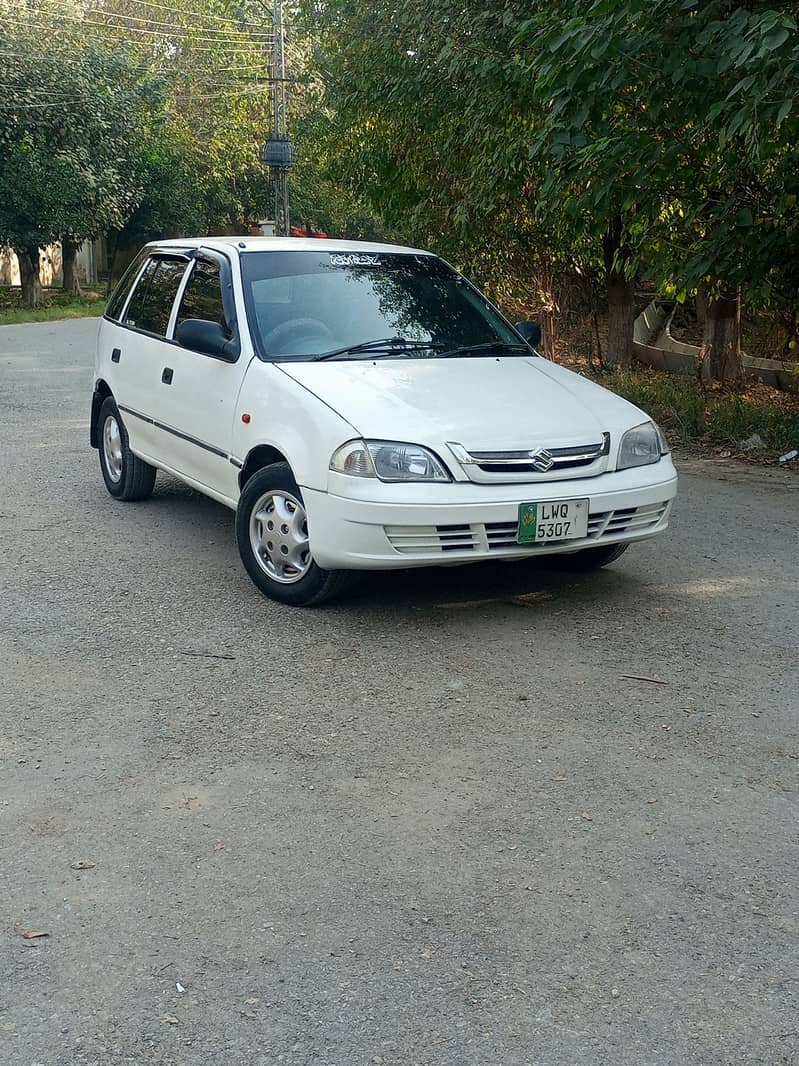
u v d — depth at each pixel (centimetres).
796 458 1023
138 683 493
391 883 341
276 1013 284
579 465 568
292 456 566
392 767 416
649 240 1115
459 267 1525
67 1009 285
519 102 1140
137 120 3678
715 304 1466
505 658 525
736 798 396
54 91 3356
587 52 788
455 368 628
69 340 2281
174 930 317
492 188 1244
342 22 1452
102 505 822
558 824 377
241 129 4681
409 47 1316
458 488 538
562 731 448
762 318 1712
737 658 529
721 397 1365
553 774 412
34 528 754
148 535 739
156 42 4675
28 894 333
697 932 318
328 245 720
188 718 457
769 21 679
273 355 624
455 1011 285
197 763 418
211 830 371
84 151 3409
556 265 1612
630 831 372
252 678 499
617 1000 289
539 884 341
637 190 938
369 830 372
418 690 488
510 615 586
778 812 386
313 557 560
